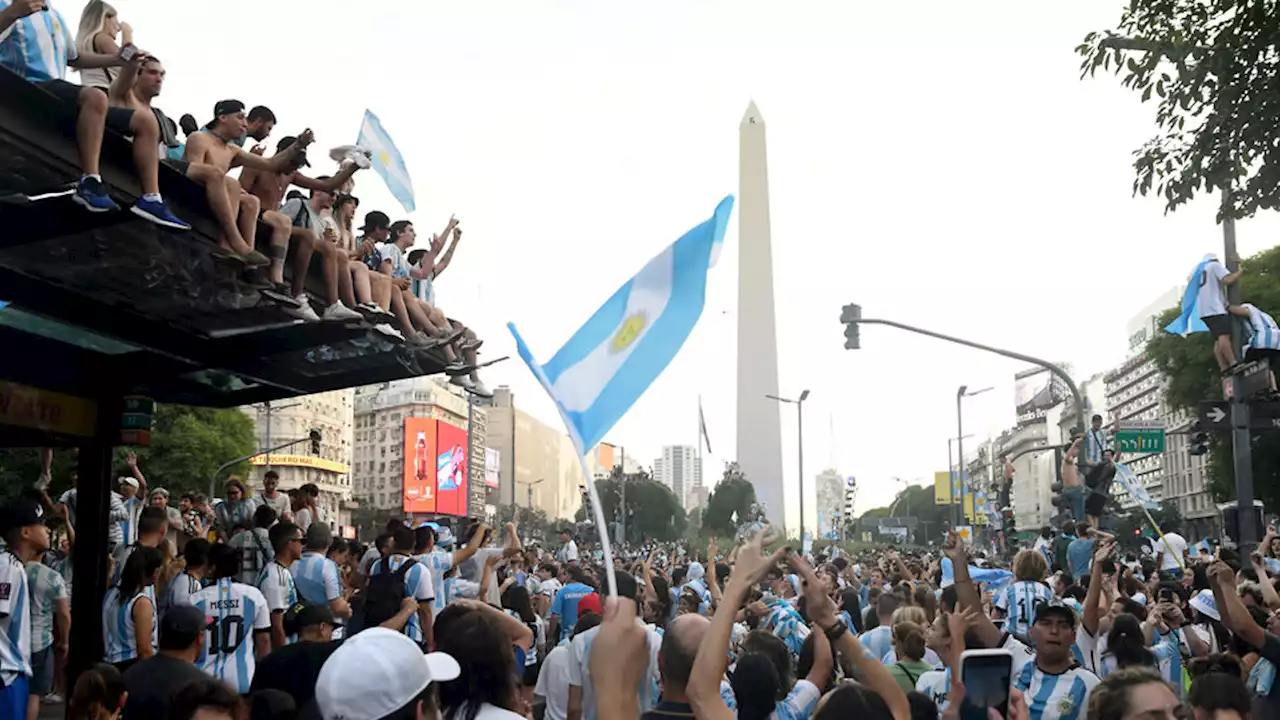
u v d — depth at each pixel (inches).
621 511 2891.2
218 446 2272.4
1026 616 355.6
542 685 304.5
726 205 157.9
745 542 143.9
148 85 311.0
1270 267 1835.6
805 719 229.0
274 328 361.1
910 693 192.2
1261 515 575.2
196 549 333.7
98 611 396.2
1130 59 433.4
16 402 361.4
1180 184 439.5
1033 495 6279.5
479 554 454.0
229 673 306.2
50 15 277.9
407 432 4188.0
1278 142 423.8
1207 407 590.6
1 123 219.0
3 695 288.2
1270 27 404.8
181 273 304.5
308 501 520.1
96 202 231.1
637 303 161.2
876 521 4345.5
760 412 2384.4
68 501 487.5
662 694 177.0
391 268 450.9
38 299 310.7
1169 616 346.3
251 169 364.8
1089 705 178.5
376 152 399.2
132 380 398.3
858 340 906.7
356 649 146.6
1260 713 287.0
